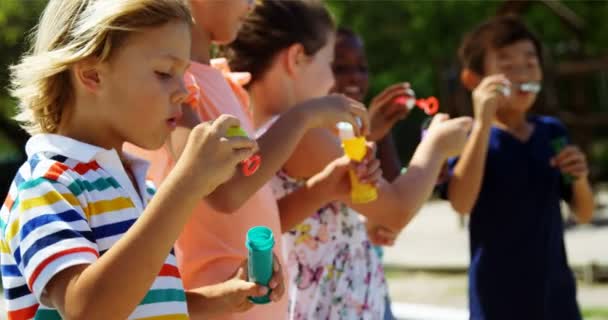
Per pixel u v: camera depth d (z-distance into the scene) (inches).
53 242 54.7
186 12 63.1
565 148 119.3
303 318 92.7
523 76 124.7
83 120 62.6
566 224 426.3
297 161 92.7
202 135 57.6
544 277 114.3
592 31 590.6
